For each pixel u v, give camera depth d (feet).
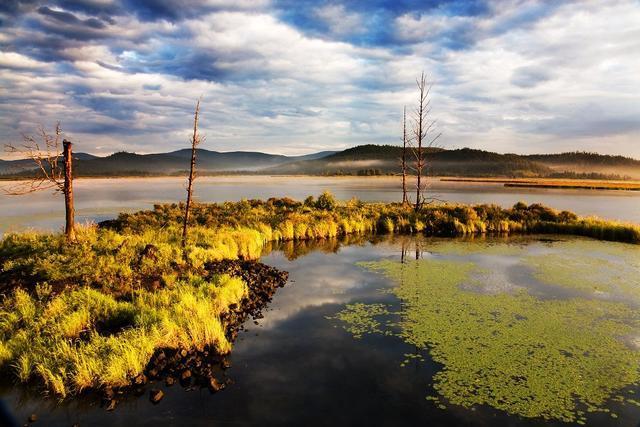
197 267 48.60
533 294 43.78
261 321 36.76
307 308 40.16
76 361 26.02
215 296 39.19
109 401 23.68
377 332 34.04
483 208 104.06
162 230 68.74
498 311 38.68
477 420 22.08
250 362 28.81
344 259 63.16
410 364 28.40
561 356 29.40
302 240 81.00
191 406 23.43
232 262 54.44
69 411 22.95
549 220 97.86
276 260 62.69
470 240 80.48
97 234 57.47
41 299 34.88
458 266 57.21
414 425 21.66
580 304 40.40
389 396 24.41
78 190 301.22
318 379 26.43
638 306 39.75
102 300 35.09
